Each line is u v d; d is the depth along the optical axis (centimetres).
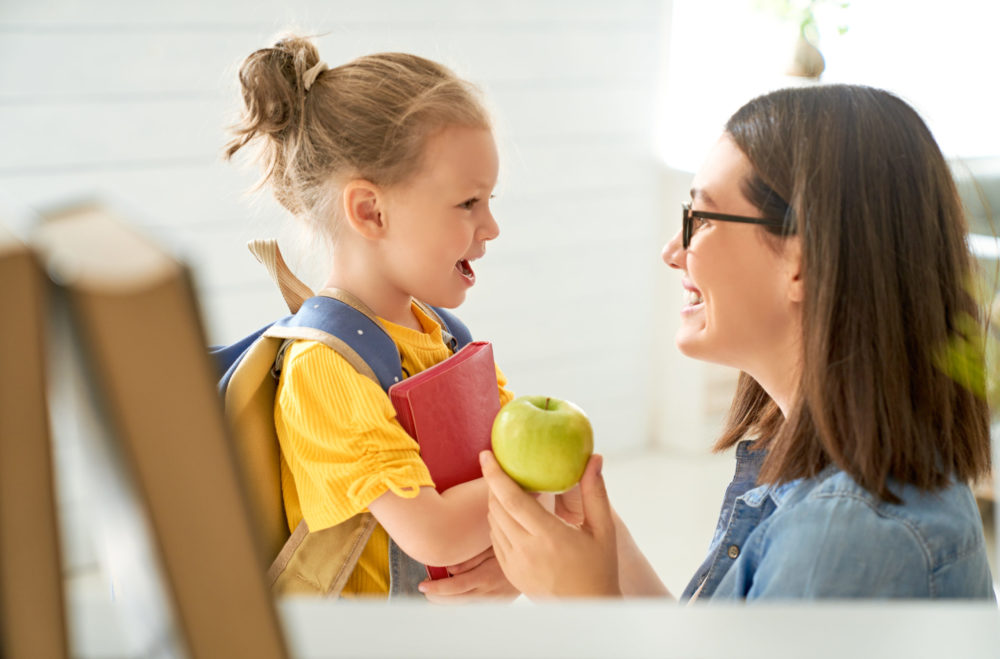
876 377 85
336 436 116
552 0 372
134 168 303
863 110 92
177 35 303
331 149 129
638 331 423
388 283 132
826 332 87
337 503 115
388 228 128
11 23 280
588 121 393
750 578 90
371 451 115
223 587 27
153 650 33
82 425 29
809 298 89
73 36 288
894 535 79
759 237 97
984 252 221
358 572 125
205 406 26
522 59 372
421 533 113
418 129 126
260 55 134
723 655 41
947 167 95
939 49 416
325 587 120
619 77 396
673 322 420
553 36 376
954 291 92
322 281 141
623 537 124
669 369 425
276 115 133
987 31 413
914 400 87
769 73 403
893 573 78
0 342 24
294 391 119
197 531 26
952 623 43
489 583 120
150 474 25
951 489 86
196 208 314
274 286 329
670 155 416
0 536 25
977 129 419
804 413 90
